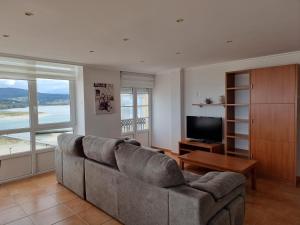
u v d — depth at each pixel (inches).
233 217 76.6
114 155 94.2
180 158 150.3
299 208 107.0
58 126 176.4
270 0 68.8
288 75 134.6
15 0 65.6
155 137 243.3
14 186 137.5
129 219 88.5
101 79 190.5
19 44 115.1
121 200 91.4
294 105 132.6
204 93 195.5
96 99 186.4
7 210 106.7
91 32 97.0
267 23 89.1
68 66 175.2
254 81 149.9
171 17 81.4
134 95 230.2
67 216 100.7
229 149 170.6
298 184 136.8
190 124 198.5
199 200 64.4
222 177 79.7
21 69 150.4
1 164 145.6
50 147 169.3
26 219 98.7
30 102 159.2
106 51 132.5
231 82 170.1
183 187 72.9
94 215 101.3
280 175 140.3
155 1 68.2
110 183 96.5
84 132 180.1
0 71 140.9
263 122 146.6
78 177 117.6
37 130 163.9
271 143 143.3
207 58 159.8
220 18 83.1
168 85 226.2
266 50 136.6
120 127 205.8
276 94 139.9
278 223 94.3
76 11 74.6
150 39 109.0
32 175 158.7
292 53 142.6
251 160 138.0
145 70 212.4
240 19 84.4
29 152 158.4
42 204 112.3
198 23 88.1
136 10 74.7
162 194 74.1
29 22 84.0
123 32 97.7
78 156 117.7
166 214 73.4
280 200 115.5
